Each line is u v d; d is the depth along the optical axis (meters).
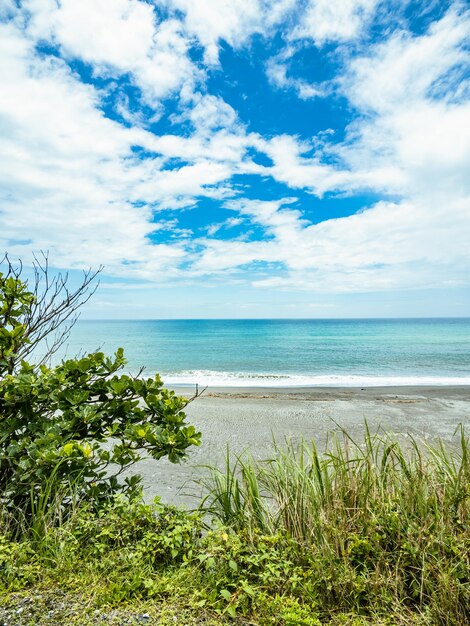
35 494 3.09
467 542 2.42
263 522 2.97
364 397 14.40
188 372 24.00
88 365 3.33
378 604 2.32
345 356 34.16
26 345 3.79
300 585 2.36
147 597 2.30
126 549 2.57
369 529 2.67
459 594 2.24
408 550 2.48
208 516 3.98
